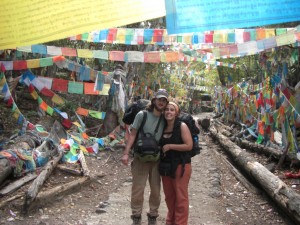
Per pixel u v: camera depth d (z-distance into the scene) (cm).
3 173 557
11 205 504
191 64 2602
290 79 826
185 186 404
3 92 738
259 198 621
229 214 540
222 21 245
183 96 2738
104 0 266
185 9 246
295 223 475
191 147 399
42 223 464
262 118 955
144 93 1541
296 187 623
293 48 704
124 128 1055
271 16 240
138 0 264
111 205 553
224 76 2114
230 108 1773
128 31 490
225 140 1173
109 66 1181
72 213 518
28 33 278
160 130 410
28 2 274
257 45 480
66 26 272
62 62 744
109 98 1051
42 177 578
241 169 859
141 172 428
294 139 706
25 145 711
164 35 495
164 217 517
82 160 755
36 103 1181
